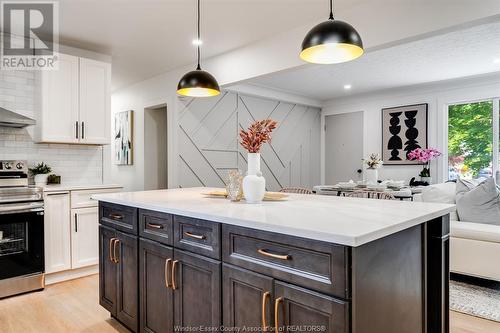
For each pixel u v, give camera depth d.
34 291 3.00
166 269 1.81
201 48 4.01
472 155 5.62
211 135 5.47
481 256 2.88
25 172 3.35
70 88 3.53
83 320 2.44
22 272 2.93
